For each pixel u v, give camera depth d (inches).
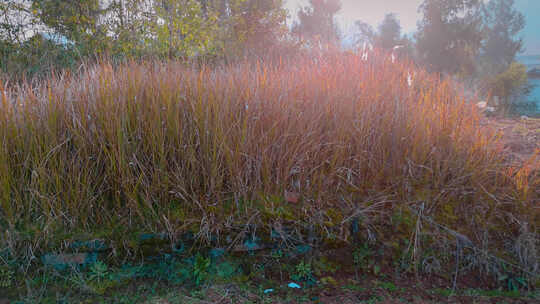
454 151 143.8
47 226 114.7
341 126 139.6
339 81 157.9
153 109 129.0
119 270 114.0
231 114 133.0
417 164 140.6
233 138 130.7
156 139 128.4
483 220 129.0
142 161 127.6
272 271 118.5
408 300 108.8
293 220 124.0
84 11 279.4
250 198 129.6
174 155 129.3
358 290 112.7
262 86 143.7
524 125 214.5
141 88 135.1
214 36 323.0
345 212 128.8
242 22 379.9
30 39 258.2
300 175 133.7
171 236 117.8
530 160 141.8
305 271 117.6
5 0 256.2
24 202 120.0
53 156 120.9
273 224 123.0
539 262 119.5
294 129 136.7
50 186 119.1
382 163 140.1
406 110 148.1
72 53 255.8
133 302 104.5
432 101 165.2
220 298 107.1
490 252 122.7
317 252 122.8
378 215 128.9
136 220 121.0
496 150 147.2
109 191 125.6
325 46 274.1
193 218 122.3
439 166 140.0
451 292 113.0
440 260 122.0
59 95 132.2
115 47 269.7
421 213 128.9
